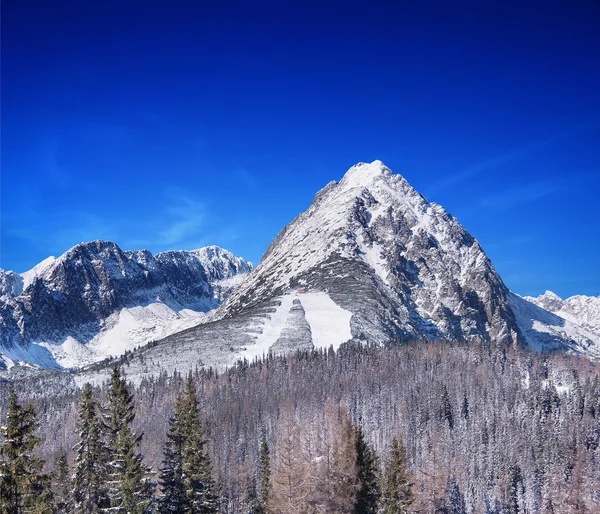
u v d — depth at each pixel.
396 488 85.62
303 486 84.75
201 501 69.62
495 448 156.50
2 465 49.12
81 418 68.19
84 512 65.62
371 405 176.62
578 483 145.25
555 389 199.00
